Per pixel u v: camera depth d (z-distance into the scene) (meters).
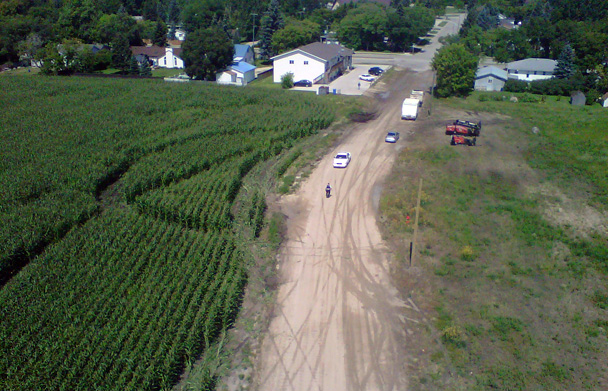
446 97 73.81
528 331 27.73
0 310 25.94
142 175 41.84
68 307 26.69
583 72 89.75
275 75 85.19
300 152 50.97
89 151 45.59
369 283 31.88
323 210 40.34
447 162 48.34
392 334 27.67
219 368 25.30
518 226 37.88
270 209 40.34
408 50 113.88
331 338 27.44
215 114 60.28
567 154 51.12
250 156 47.56
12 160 42.56
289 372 25.22
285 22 114.00
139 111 58.59
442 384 24.39
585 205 41.22
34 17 118.19
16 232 32.00
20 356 23.30
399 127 59.38
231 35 126.12
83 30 115.62
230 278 30.55
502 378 24.56
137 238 33.22
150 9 144.25
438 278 32.09
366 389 24.22
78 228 34.09
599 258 34.22
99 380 22.77
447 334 27.11
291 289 31.39
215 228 36.09
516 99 74.38
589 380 24.58
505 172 46.62
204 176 43.53
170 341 25.22
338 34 117.12
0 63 108.69
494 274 32.44
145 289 28.66
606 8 115.00
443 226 37.62
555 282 31.95
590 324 28.41
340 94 74.38
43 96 63.34
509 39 106.12
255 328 28.14
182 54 88.00
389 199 41.38
